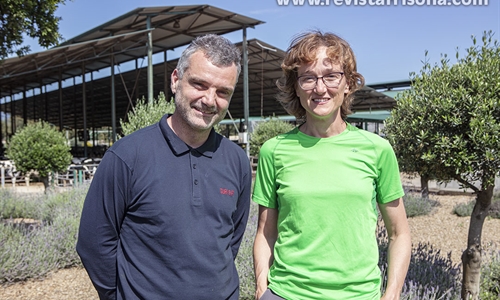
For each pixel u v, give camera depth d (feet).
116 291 5.52
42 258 15.69
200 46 5.52
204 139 5.72
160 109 25.49
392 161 5.82
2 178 43.57
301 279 5.59
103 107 110.83
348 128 6.15
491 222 25.20
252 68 60.64
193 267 5.25
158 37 49.08
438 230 24.02
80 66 64.80
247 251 12.82
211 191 5.56
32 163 35.40
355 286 5.50
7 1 16.03
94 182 5.41
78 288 14.25
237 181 5.99
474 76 9.50
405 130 10.59
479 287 12.21
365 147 5.79
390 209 5.96
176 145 5.46
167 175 5.32
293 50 6.03
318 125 5.97
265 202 6.33
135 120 25.18
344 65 5.91
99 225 5.34
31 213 27.02
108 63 63.98
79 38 45.78
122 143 5.46
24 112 86.43
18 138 36.40
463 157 9.29
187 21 43.34
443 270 12.21
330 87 5.74
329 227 5.56
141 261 5.25
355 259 5.53
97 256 5.39
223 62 5.44
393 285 5.71
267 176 6.26
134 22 42.27
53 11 18.07
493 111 9.35
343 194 5.55
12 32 17.02
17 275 14.74
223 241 5.67
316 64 5.79
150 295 5.16
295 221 5.75
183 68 5.52
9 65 45.32
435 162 10.05
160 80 72.43
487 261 14.89
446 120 9.47
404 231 6.02
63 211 23.13
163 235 5.20
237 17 42.06
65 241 17.12
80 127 142.31
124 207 5.35
